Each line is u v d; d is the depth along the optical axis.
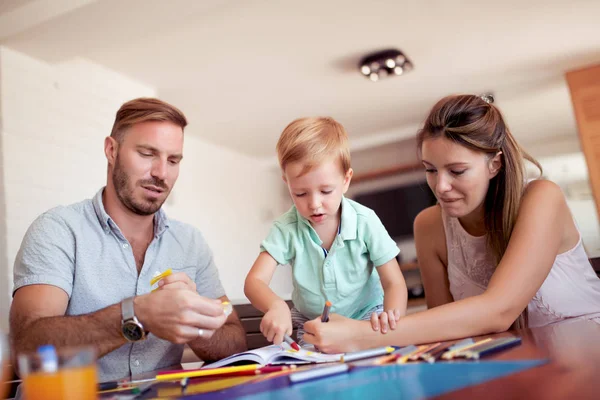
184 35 3.14
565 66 3.94
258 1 2.83
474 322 1.03
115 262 1.38
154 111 1.42
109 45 2.96
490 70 3.95
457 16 3.17
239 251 5.41
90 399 0.54
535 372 0.57
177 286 1.03
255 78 3.83
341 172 1.37
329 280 1.42
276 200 6.20
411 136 5.08
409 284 4.90
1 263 2.71
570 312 1.31
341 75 3.89
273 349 0.98
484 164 1.22
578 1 3.07
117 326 0.97
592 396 0.44
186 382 0.72
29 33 2.76
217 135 5.02
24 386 0.54
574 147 4.62
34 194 2.91
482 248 1.41
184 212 4.76
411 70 3.83
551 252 1.16
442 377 0.59
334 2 2.91
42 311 1.20
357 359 0.85
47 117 3.05
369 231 1.42
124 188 1.40
